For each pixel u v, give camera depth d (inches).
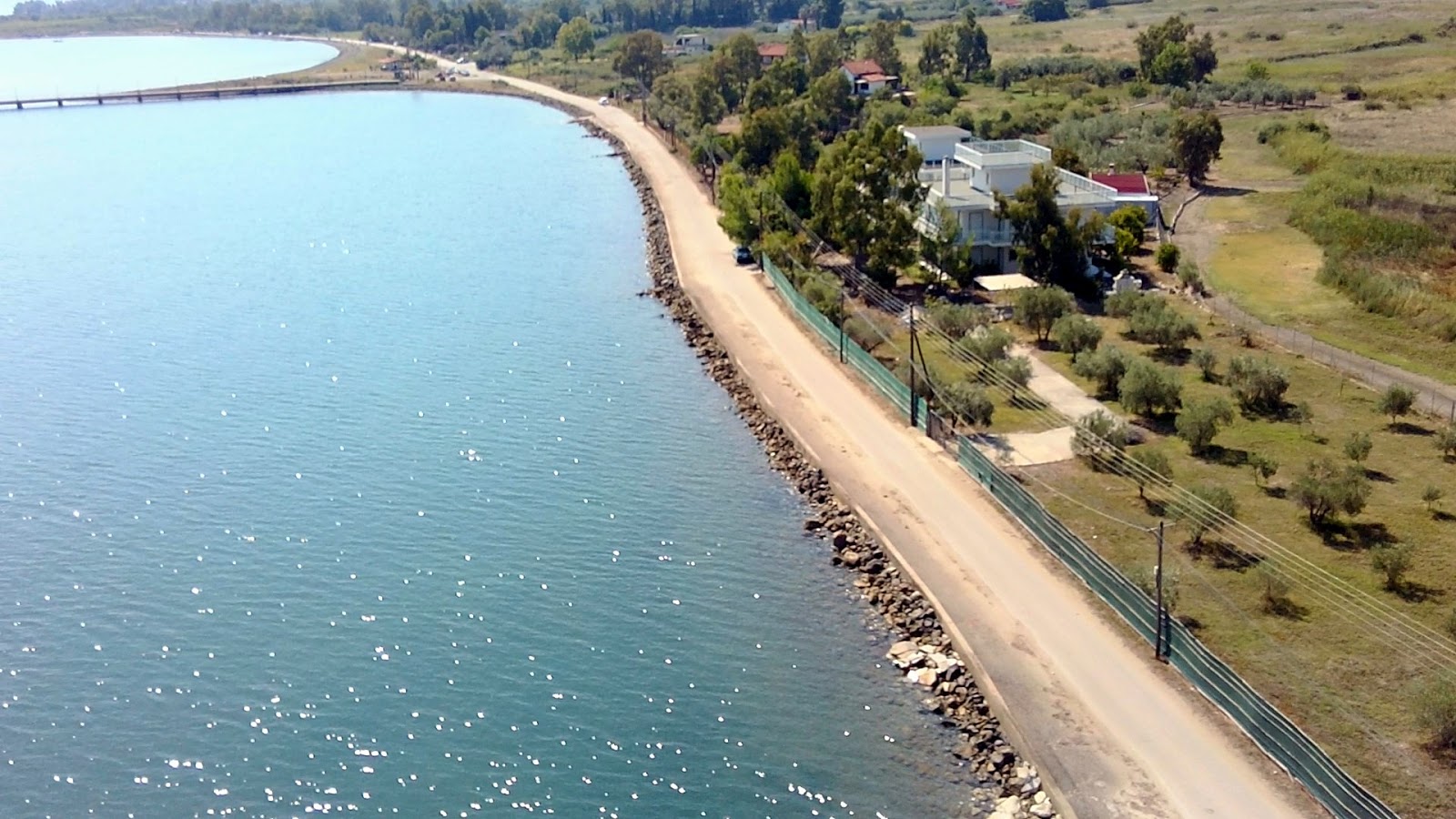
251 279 5595.5
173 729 2394.2
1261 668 2361.0
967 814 2105.1
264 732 2379.4
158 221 6904.5
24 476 3526.1
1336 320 4296.3
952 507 3097.9
